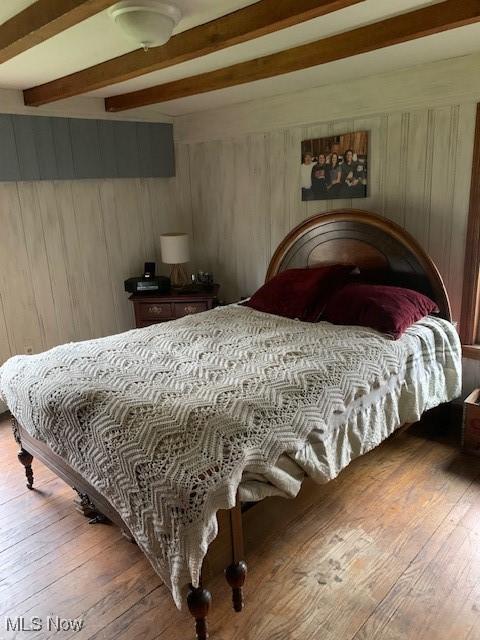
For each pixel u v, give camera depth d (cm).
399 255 305
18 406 226
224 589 195
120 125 394
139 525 171
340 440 210
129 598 193
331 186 349
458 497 246
